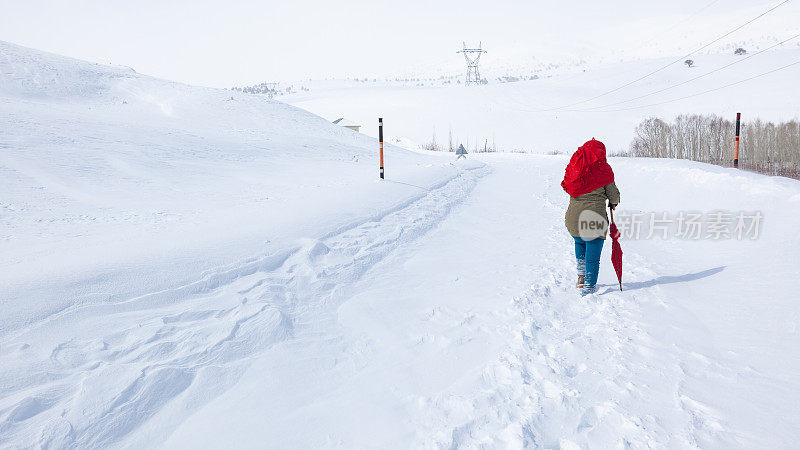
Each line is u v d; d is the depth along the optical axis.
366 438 2.44
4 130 14.67
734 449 2.20
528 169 22.80
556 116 103.69
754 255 5.51
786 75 106.44
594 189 4.62
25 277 3.76
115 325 3.33
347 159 24.11
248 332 3.52
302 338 3.64
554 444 2.32
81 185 10.19
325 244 5.89
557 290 4.86
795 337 3.33
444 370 3.18
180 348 3.20
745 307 3.97
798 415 2.43
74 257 4.46
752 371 2.93
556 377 2.98
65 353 2.91
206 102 37.84
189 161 15.64
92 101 33.06
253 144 23.25
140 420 2.53
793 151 38.22
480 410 2.64
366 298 4.57
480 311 4.24
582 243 4.82
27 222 6.67
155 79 44.31
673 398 2.68
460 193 12.43
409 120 118.69
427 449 2.30
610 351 3.34
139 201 9.05
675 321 3.84
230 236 5.72
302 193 10.66
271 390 2.92
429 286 5.00
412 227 7.66
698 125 52.12
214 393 2.84
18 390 2.52
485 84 181.00
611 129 85.38
